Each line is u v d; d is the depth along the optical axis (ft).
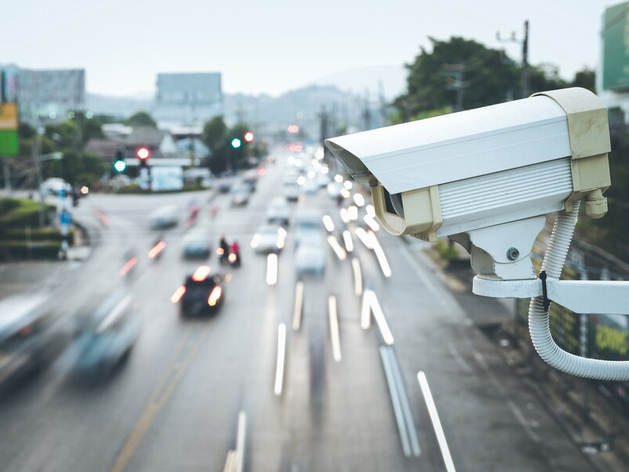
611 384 56.29
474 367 70.08
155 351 73.87
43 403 59.06
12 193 255.29
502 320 88.74
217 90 499.10
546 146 11.18
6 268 129.59
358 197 211.82
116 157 83.15
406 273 119.24
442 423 55.31
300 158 495.41
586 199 11.44
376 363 70.59
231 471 46.73
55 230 154.71
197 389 62.44
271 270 120.57
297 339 78.64
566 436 52.80
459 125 11.34
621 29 132.16
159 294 102.53
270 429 53.78
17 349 74.23
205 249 134.72
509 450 50.26
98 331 80.28
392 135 11.35
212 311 91.04
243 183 281.54
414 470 47.19
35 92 367.45
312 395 61.16
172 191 266.16
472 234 11.30
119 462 48.29
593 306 11.23
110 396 60.64
